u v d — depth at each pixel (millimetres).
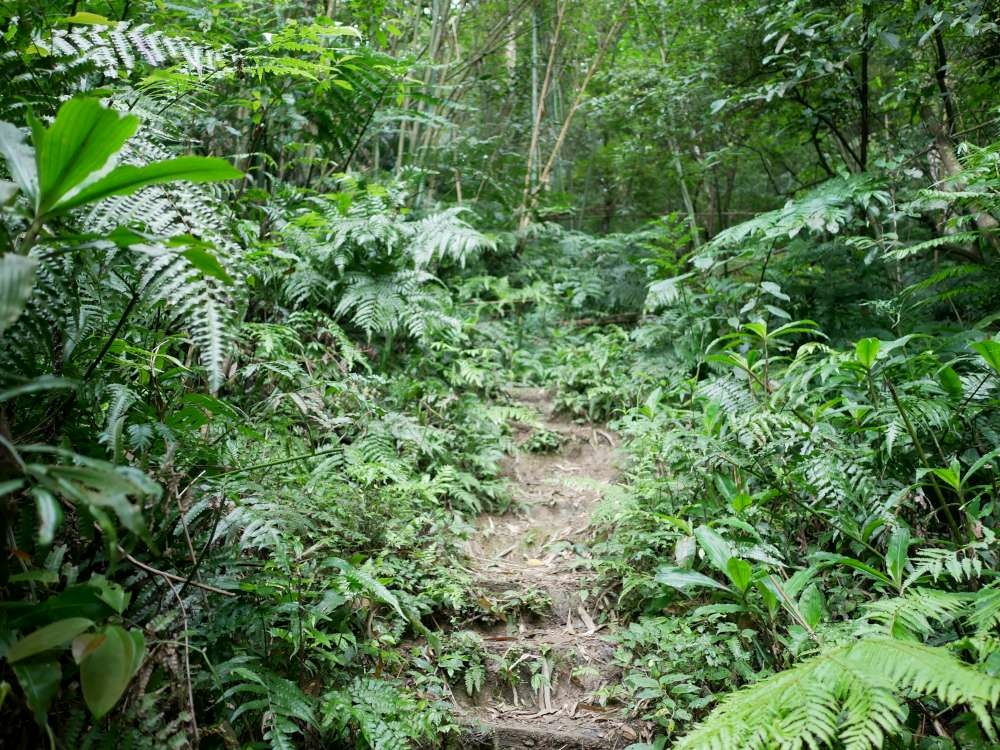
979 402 2406
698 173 5719
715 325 4352
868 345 2133
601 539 3152
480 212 6309
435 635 2230
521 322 5469
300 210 4000
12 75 1702
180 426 1752
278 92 3637
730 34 4594
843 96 4137
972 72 3844
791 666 1996
